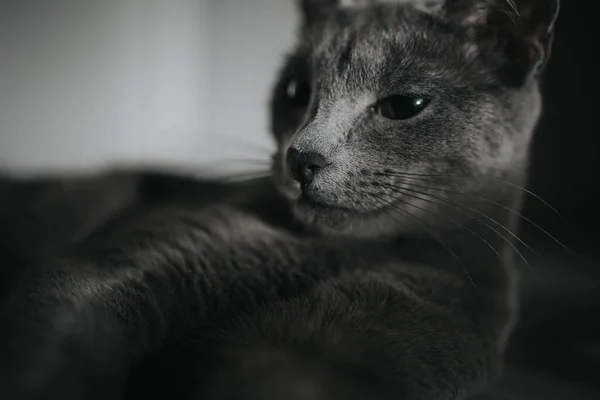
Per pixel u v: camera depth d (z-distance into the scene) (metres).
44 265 0.28
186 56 0.64
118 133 0.63
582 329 0.38
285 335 0.24
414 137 0.31
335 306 0.26
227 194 0.36
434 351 0.26
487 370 0.30
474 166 0.32
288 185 0.31
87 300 0.25
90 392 0.23
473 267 0.32
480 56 0.32
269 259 0.30
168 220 0.30
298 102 0.35
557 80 0.49
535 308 0.41
